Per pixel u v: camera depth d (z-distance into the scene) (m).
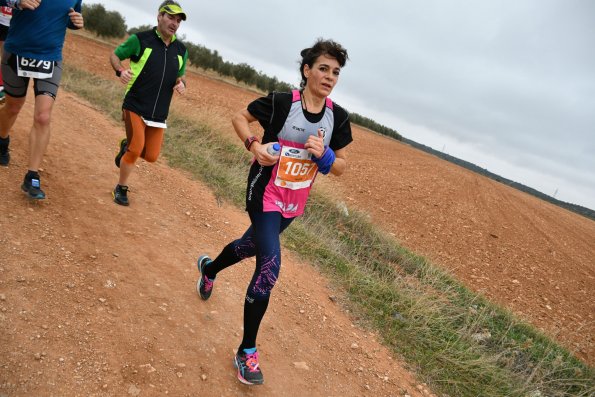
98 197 4.49
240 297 3.92
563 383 5.16
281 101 2.63
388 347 4.40
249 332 2.77
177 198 5.59
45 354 2.43
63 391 2.28
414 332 4.78
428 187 20.58
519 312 7.50
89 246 3.58
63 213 3.89
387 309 5.10
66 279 3.08
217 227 5.25
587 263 14.84
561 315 8.23
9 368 2.26
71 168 4.89
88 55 19.56
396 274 6.64
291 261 5.41
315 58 2.60
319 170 2.72
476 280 8.77
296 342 3.76
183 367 2.78
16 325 2.53
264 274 2.66
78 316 2.80
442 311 5.76
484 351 5.20
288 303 4.34
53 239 3.45
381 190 15.59
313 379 3.38
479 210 18.81
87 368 2.47
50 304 2.79
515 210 23.92
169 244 4.21
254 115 2.71
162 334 2.98
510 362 5.19
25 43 3.52
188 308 3.38
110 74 15.33
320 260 5.74
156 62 4.14
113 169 5.41
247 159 8.81
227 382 2.85
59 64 3.74
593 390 5.14
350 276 5.55
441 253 9.97
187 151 7.63
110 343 2.70
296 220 6.84
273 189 2.72
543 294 9.34
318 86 2.61
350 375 3.66
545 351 5.70
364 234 8.03
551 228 21.20
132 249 3.82
